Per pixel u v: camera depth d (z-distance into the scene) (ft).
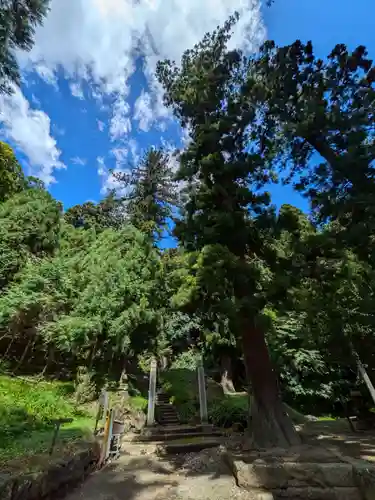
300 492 14.29
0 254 34.40
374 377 34.65
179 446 26.22
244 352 23.52
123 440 30.40
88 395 32.76
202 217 24.13
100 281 40.01
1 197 46.55
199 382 38.34
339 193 22.44
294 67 24.86
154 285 46.44
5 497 9.05
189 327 57.47
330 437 24.57
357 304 27.20
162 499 14.55
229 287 21.70
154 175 78.84
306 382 44.32
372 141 22.09
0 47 30.76
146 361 50.19
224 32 28.66
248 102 26.05
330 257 21.53
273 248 24.13
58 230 45.60
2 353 35.60
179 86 29.09
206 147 25.45
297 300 24.11
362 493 13.80
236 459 17.74
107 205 79.77
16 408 20.52
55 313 35.42
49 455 13.96
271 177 28.02
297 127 23.62
